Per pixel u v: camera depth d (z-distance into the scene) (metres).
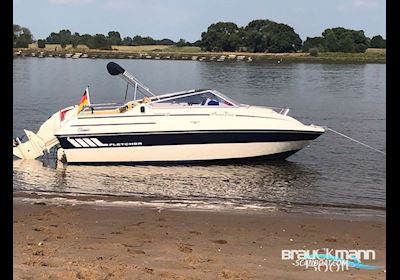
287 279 6.25
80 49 98.38
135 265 6.41
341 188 12.19
